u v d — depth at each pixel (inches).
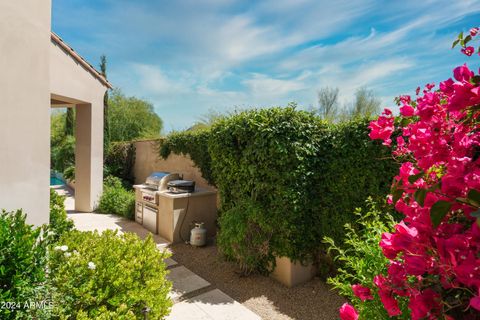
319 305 141.5
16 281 72.1
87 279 92.5
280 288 158.7
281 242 162.7
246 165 173.0
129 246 117.2
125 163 458.3
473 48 49.8
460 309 37.9
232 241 167.3
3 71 112.2
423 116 43.4
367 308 69.7
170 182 241.9
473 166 37.7
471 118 41.3
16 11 117.0
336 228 157.2
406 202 47.9
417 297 38.5
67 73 272.7
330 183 159.5
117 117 808.3
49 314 78.0
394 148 128.3
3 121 112.3
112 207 321.7
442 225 38.0
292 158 156.9
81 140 324.5
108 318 86.4
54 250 99.3
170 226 228.4
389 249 45.1
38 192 127.9
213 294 150.3
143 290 101.5
